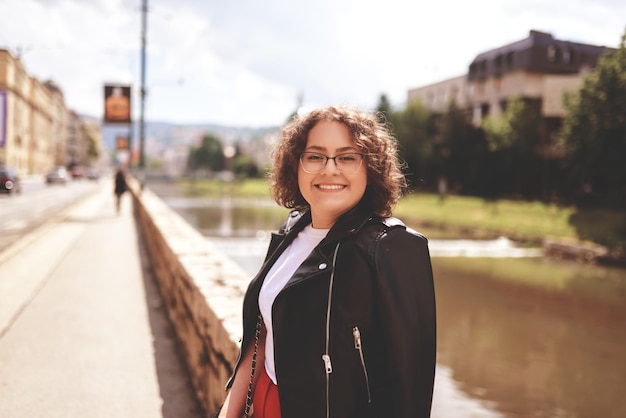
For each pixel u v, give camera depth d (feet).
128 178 150.30
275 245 5.83
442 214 110.42
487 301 41.37
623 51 65.31
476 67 143.23
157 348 16.62
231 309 11.50
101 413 11.96
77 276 27.76
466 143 145.59
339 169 4.91
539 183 124.36
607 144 69.97
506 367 26.50
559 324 35.01
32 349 16.06
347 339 4.33
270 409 5.06
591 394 23.32
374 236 4.43
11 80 210.38
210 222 100.63
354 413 4.40
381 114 5.60
